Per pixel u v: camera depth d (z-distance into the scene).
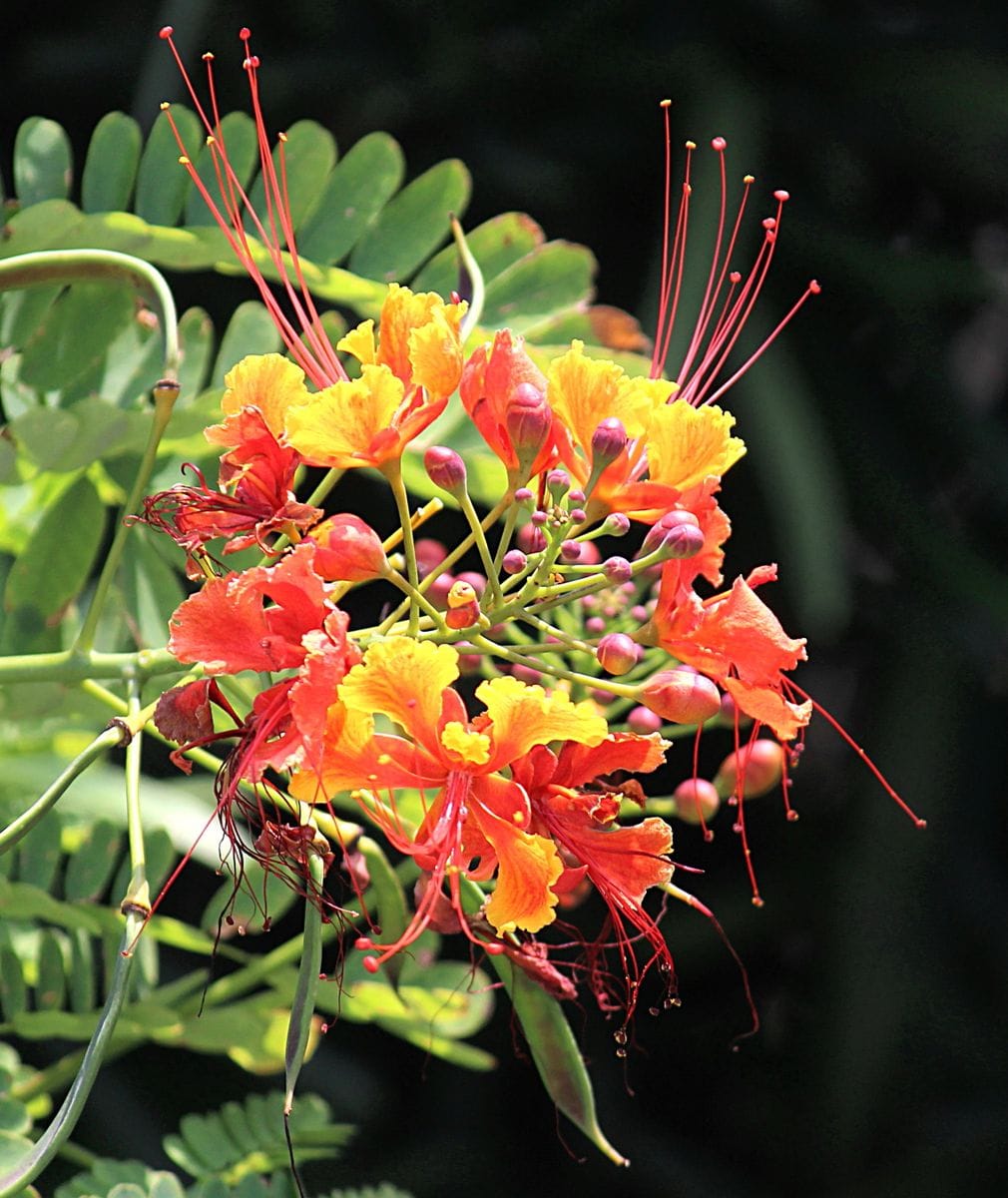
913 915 1.32
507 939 0.66
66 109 1.33
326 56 1.34
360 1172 1.26
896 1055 1.31
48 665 0.67
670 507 0.65
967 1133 1.30
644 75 1.34
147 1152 1.14
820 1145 1.32
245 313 0.76
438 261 0.77
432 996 0.77
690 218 1.25
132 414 0.71
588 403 0.65
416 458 0.75
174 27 1.23
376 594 1.23
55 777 0.79
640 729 0.68
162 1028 0.75
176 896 1.26
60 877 0.79
